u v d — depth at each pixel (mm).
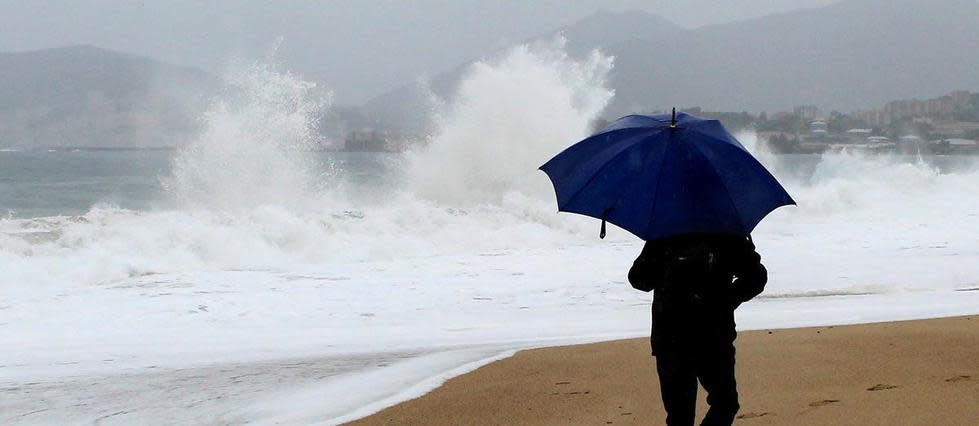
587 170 4711
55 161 145500
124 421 7367
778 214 30172
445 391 7840
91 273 17281
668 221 4617
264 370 9328
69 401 8070
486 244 23219
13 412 7691
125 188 51969
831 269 17266
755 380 7629
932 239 22703
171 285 15641
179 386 8609
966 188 37406
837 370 7930
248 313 13336
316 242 21734
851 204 31828
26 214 37500
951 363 8094
